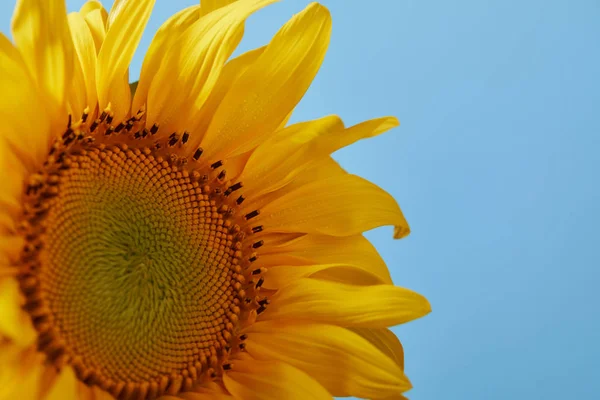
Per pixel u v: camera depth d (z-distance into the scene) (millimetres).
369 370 470
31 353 433
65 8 443
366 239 506
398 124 487
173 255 480
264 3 477
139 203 475
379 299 479
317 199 501
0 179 432
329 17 488
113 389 454
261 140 491
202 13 490
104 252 459
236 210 497
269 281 495
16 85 429
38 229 444
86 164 463
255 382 469
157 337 469
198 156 490
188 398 465
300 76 488
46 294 441
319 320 482
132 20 470
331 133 488
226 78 489
